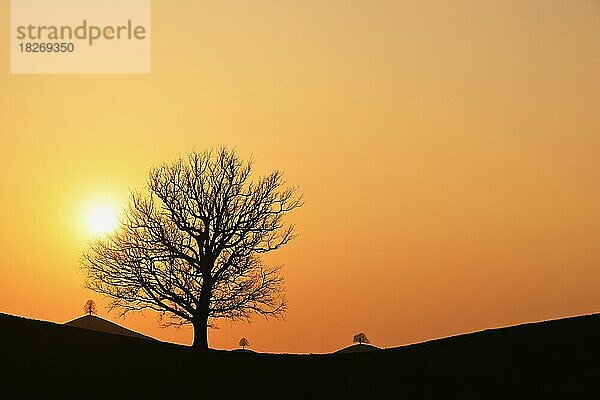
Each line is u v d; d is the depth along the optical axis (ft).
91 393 185.78
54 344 212.84
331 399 185.16
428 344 224.53
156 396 186.70
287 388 192.44
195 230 244.63
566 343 208.95
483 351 210.79
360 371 203.72
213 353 221.05
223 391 190.70
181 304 242.78
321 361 214.48
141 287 243.40
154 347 222.48
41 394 182.70
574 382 186.80
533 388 185.78
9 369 193.16
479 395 184.24
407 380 195.62
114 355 210.59
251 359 216.13
